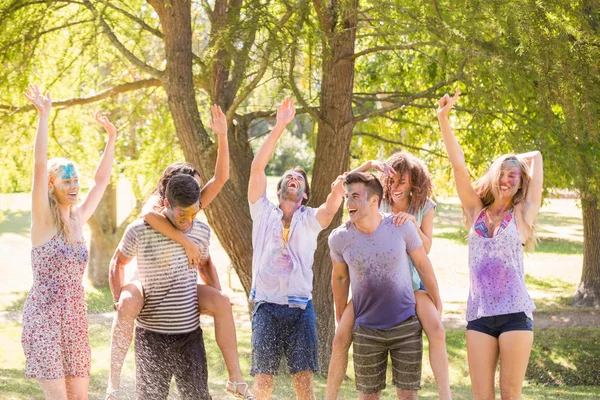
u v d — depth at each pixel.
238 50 8.98
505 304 4.70
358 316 4.84
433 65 13.52
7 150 12.43
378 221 4.73
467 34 8.94
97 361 9.04
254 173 5.20
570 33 9.20
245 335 13.91
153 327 4.77
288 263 5.04
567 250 27.62
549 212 41.41
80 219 4.85
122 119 15.91
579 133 9.47
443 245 28.27
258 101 13.08
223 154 5.21
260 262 5.10
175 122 10.36
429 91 10.91
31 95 4.61
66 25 11.20
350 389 9.56
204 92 13.22
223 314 4.88
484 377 4.75
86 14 12.45
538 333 14.69
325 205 5.01
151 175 14.48
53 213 4.59
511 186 4.81
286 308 5.03
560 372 12.88
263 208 5.16
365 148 15.81
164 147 14.43
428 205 5.07
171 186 4.66
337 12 9.80
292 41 8.89
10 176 13.01
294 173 5.20
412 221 4.79
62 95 13.70
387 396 8.10
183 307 4.77
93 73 13.78
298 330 5.02
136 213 16.58
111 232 19.39
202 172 10.37
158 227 4.69
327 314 10.98
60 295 4.59
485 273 4.77
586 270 18.03
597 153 11.76
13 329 13.26
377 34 10.03
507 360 4.67
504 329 4.70
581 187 10.52
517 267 4.77
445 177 14.95
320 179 10.97
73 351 4.66
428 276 4.80
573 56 9.16
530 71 9.61
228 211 10.64
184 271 4.76
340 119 10.88
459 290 20.38
